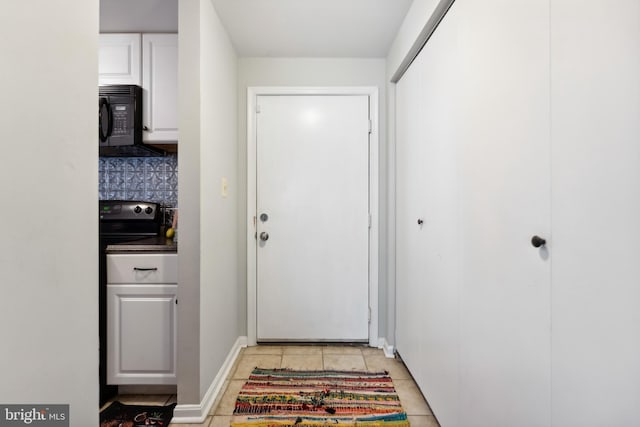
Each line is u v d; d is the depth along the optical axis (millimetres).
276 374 1907
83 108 694
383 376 1883
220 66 1821
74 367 671
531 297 814
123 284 1640
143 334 1635
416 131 1726
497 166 961
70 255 660
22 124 547
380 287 2312
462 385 1184
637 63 552
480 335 1057
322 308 2338
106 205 2152
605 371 614
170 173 2330
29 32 557
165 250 1644
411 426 1450
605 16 606
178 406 1477
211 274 1663
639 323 555
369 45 2119
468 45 1129
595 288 633
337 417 1502
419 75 1672
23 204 552
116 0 1662
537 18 781
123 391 1698
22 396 554
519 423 860
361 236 2334
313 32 1960
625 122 573
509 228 905
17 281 542
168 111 1935
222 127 1867
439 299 1406
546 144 758
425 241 1586
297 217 2330
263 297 2330
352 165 2324
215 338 1732
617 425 592
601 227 619
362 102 2314
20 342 549
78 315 683
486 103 1018
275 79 2295
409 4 1677
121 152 2154
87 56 703
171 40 1924
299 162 2324
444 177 1348
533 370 809
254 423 1469
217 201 1767
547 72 752
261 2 1658
